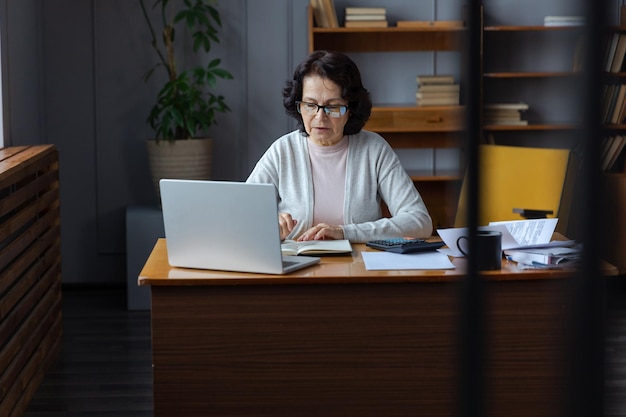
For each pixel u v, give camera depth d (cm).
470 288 70
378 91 586
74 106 577
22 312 362
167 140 538
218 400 262
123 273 593
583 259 62
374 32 577
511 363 260
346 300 258
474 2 67
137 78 577
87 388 389
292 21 581
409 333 260
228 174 592
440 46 579
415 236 319
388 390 262
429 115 548
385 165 333
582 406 62
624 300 520
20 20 504
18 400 349
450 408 262
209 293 258
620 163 584
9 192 404
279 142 336
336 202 329
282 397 262
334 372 261
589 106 60
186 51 580
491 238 258
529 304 258
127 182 585
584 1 59
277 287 257
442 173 579
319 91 318
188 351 260
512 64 586
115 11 571
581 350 62
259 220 252
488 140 578
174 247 268
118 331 488
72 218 586
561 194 437
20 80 501
